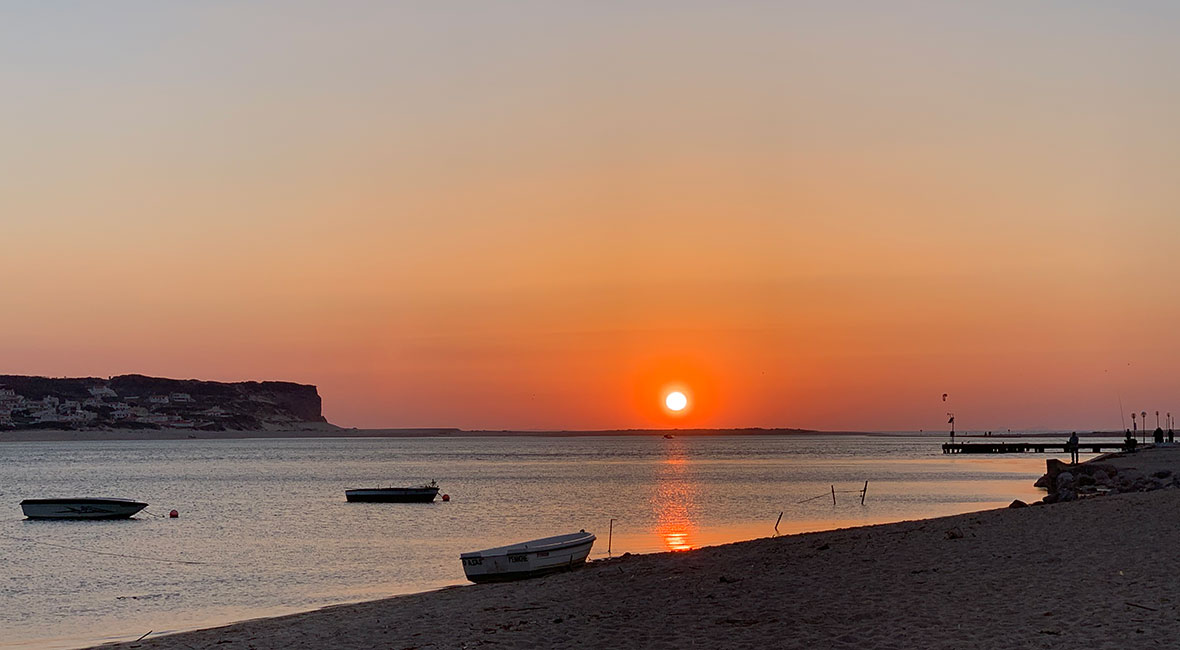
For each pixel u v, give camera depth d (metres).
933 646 16.98
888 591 21.84
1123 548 24.47
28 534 65.75
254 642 22.47
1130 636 16.50
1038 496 88.06
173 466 188.88
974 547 26.56
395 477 141.38
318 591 40.38
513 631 21.08
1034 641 16.67
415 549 54.75
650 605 22.84
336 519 75.06
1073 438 101.19
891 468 155.38
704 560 30.09
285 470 169.25
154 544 58.91
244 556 52.22
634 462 199.88
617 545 53.81
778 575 25.27
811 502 85.25
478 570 37.31
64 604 37.88
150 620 34.38
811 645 17.73
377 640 21.56
